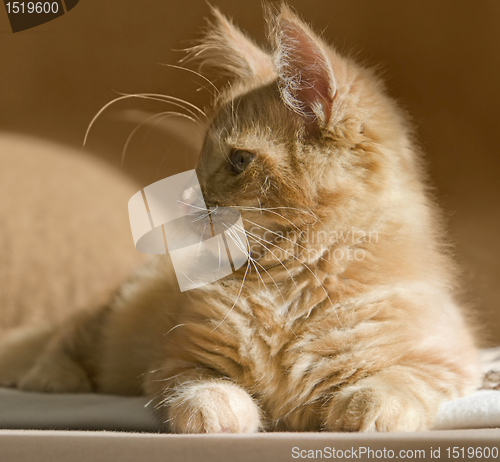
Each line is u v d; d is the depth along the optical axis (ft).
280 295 3.00
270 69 3.23
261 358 2.99
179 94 3.65
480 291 3.66
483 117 3.94
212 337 3.02
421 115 3.87
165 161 3.61
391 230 3.01
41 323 3.43
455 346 3.05
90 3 3.72
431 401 2.91
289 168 3.01
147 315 3.28
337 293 2.99
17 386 3.34
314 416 2.97
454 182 3.84
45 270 3.51
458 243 3.73
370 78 3.10
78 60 3.71
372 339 2.96
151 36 3.71
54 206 3.61
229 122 3.09
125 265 3.51
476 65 3.89
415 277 3.02
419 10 3.82
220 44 3.30
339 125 3.00
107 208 3.60
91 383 3.35
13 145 3.68
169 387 3.00
